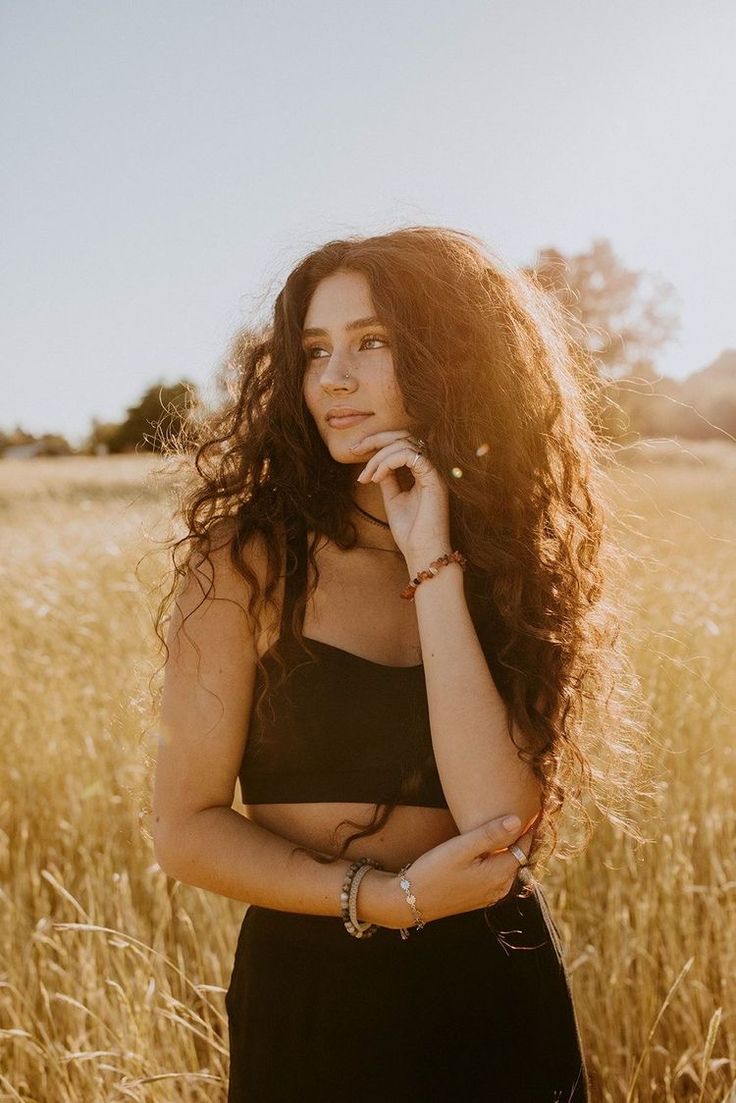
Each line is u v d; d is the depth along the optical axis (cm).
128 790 324
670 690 380
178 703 140
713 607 478
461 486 154
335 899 131
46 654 503
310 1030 143
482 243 174
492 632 159
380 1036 141
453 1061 144
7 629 538
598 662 174
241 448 161
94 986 242
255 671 145
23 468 2478
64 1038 250
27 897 307
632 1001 264
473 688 136
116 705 392
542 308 191
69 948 262
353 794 142
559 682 155
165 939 293
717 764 351
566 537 171
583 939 283
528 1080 150
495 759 133
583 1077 161
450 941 145
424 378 153
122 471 2381
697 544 762
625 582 198
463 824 132
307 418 160
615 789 217
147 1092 210
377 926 142
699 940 281
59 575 676
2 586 633
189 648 141
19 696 417
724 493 1464
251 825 139
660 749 341
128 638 502
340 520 155
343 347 154
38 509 1238
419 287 155
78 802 345
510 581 157
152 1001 243
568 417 178
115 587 591
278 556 145
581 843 188
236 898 138
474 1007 145
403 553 150
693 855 318
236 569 142
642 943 269
